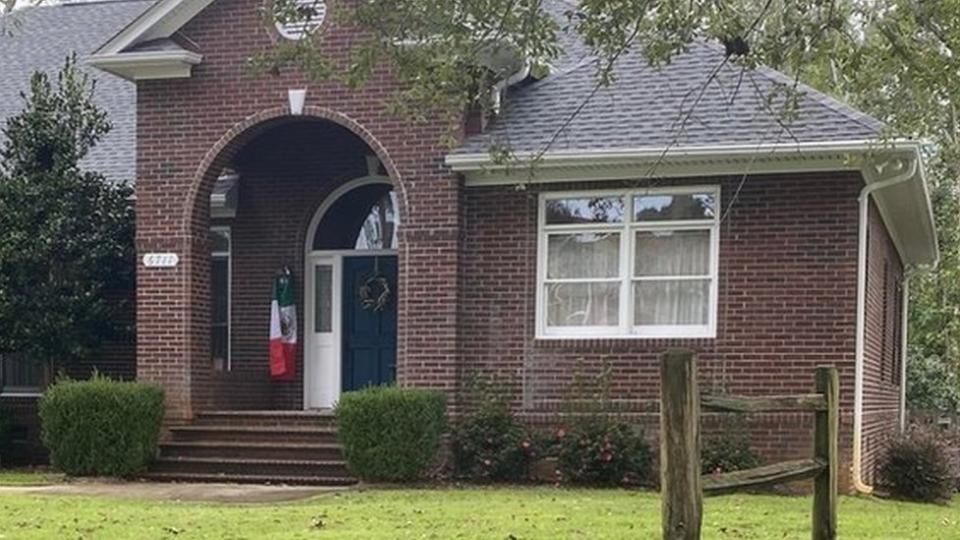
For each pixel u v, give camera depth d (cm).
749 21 1120
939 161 2319
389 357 1762
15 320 1627
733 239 1437
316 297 1795
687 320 1458
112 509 1115
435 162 1502
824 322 1403
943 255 2419
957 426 2377
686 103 1482
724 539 933
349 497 1265
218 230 1817
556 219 1507
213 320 1803
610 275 1485
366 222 1797
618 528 983
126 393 1499
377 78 1522
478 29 981
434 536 926
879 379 1683
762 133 1398
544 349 1487
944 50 1200
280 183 1795
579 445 1400
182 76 1587
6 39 2231
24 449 1777
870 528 1047
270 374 1767
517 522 1016
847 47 1036
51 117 1691
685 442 598
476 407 1484
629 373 1455
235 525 990
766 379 1415
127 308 1738
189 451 1531
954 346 2620
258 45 1561
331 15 1516
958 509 1370
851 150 1348
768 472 693
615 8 948
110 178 1816
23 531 946
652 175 1454
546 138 1464
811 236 1412
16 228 1638
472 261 1519
